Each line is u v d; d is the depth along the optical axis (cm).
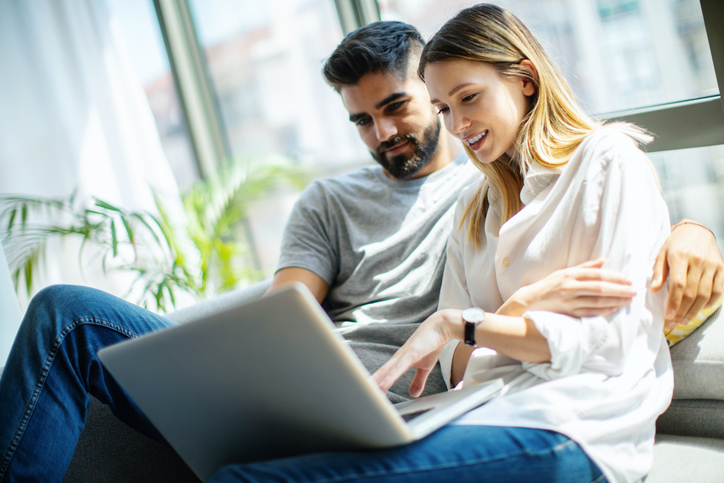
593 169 98
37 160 260
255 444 87
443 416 83
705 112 132
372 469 76
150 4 306
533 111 109
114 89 267
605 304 90
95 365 109
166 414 88
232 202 278
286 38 289
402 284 144
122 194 269
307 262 154
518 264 107
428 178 153
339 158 289
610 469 84
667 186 156
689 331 104
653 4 153
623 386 89
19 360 103
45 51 260
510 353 94
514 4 178
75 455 117
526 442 81
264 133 309
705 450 94
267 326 71
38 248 246
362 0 235
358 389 71
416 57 149
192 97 317
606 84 169
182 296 265
